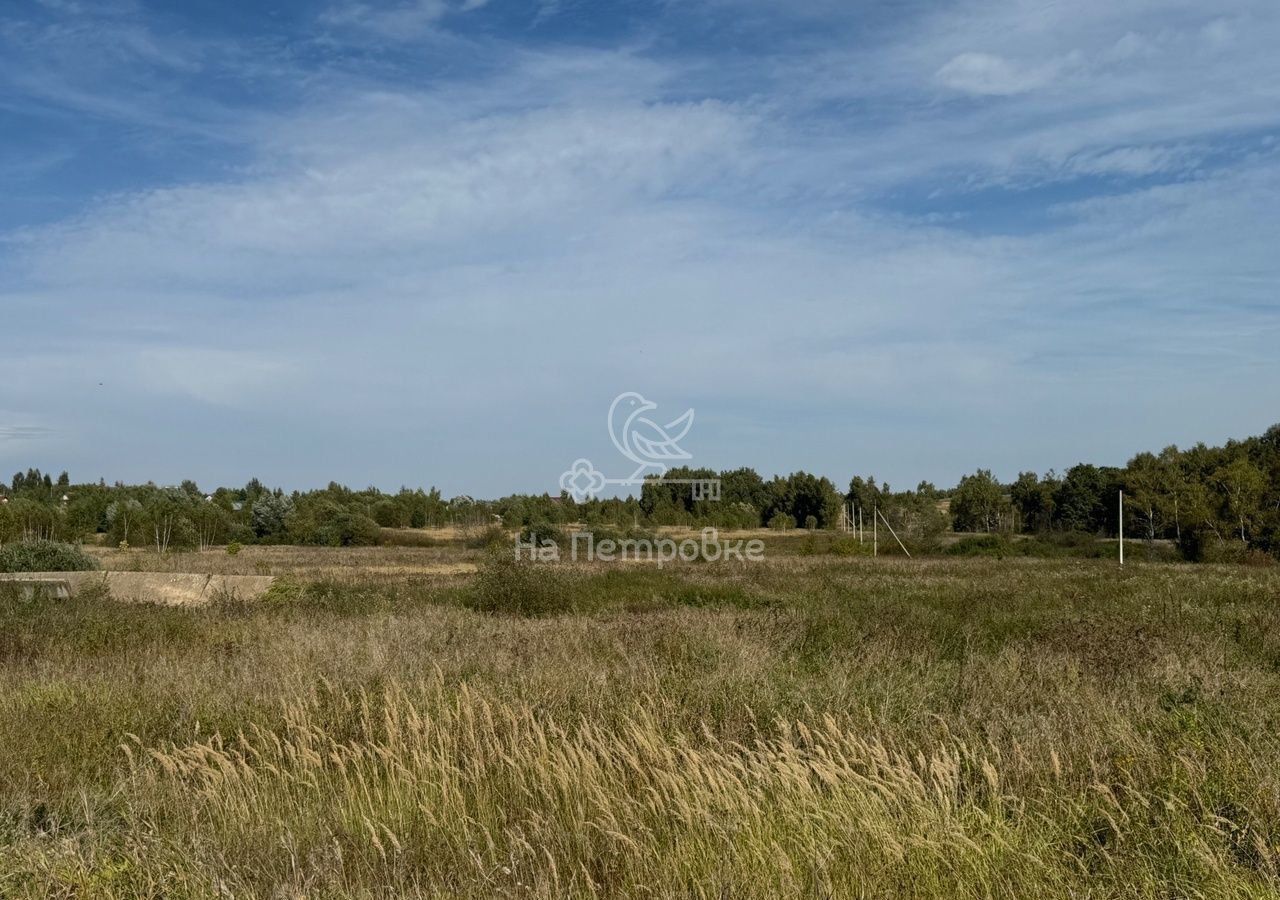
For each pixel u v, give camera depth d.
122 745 7.11
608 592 24.67
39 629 15.34
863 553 51.78
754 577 30.33
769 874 4.79
